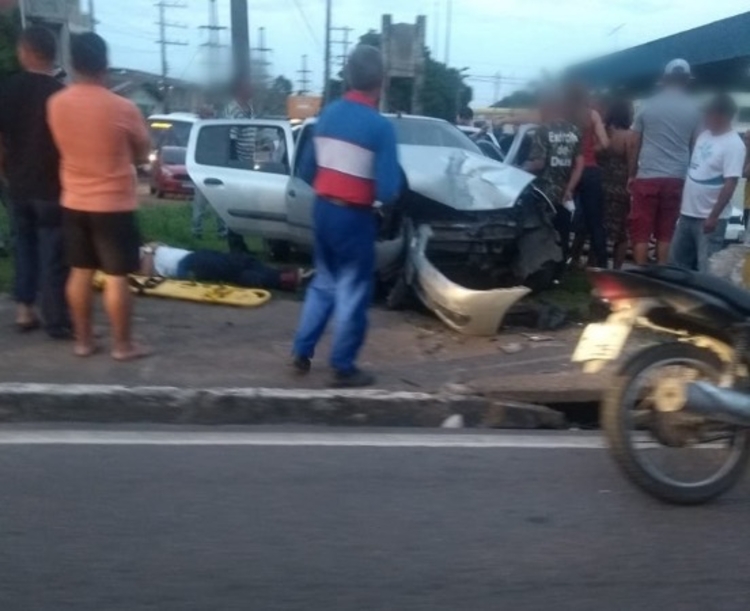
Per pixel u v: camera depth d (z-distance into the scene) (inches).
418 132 267.1
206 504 126.9
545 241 233.6
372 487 133.4
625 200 261.9
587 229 261.0
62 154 167.5
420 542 118.9
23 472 135.0
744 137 272.1
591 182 257.6
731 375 128.4
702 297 125.1
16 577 108.6
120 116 164.2
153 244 253.1
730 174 217.8
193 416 157.6
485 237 224.8
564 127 251.0
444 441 151.5
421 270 207.6
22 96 174.7
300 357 170.1
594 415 167.6
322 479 135.6
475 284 231.9
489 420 162.6
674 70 233.6
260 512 125.2
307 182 169.9
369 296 164.9
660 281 125.8
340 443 149.3
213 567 111.7
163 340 187.6
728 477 131.0
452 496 131.5
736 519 127.7
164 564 112.0
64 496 128.1
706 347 129.6
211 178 273.0
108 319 199.0
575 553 117.4
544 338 198.1
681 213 225.6
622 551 118.3
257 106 344.8
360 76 159.9
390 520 124.2
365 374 167.8
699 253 225.3
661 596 108.5
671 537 122.3
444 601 106.2
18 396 155.4
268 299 218.8
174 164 550.3
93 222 167.3
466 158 238.5
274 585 108.3
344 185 159.6
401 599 106.3
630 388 127.2
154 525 121.0
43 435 148.9
